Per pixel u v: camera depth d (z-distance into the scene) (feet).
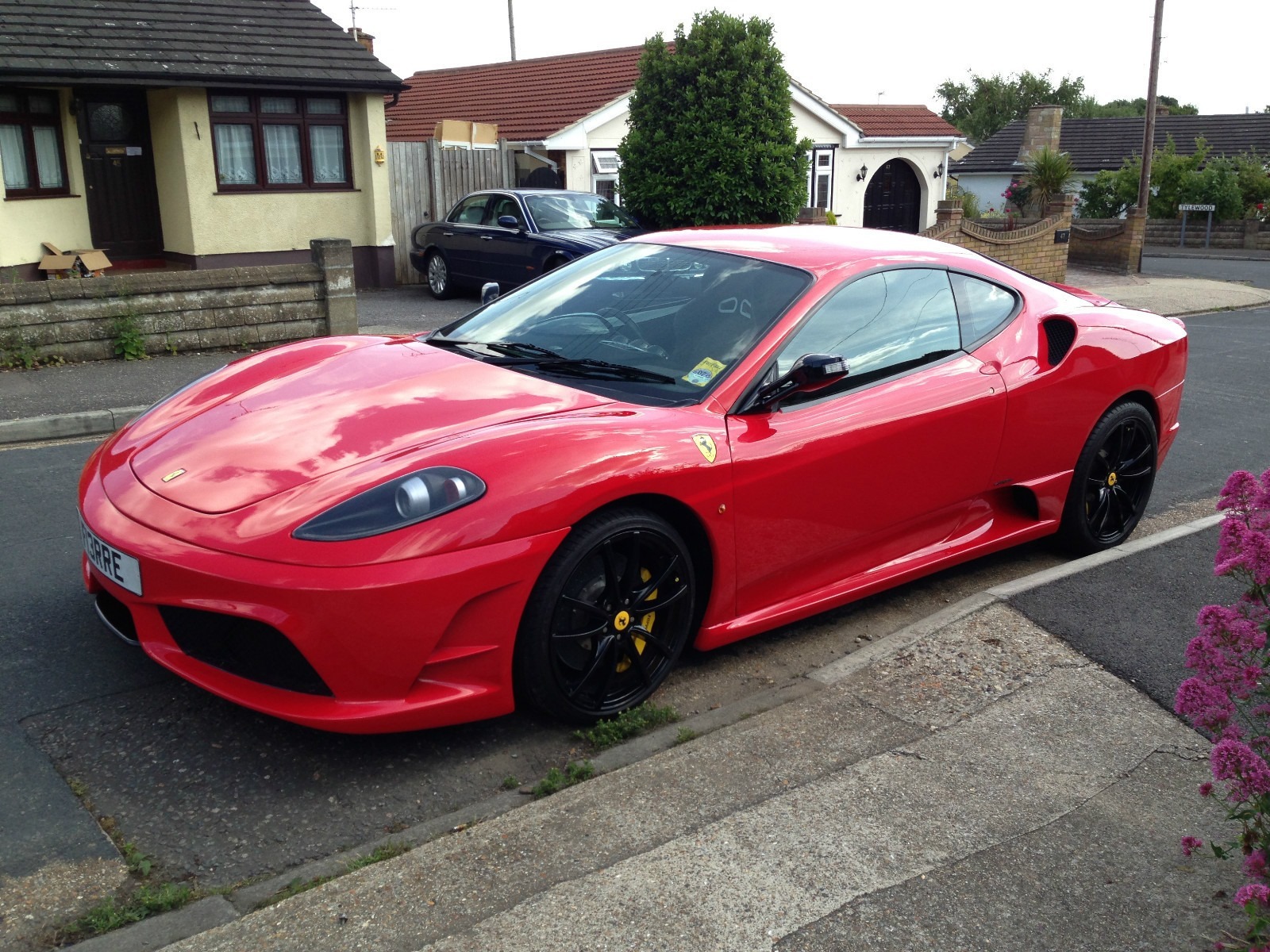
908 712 10.33
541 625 9.52
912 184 90.53
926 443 12.60
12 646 11.59
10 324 26.86
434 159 56.59
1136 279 70.23
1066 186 129.49
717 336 11.79
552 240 43.09
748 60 52.26
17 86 42.68
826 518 11.84
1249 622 7.45
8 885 7.82
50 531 15.25
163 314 29.43
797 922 7.30
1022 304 14.53
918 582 14.88
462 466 9.29
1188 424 26.30
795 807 8.66
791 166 53.72
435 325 39.93
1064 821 8.60
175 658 9.44
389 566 8.68
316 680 8.96
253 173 49.32
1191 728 10.18
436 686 9.25
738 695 11.28
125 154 47.78
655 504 10.42
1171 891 7.77
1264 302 59.72
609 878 7.70
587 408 10.61
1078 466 14.96
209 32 48.37
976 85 236.43
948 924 7.34
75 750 9.67
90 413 22.38
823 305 12.09
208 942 7.03
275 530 8.86
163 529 9.20
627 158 55.01
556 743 10.11
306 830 8.68
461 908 7.39
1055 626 12.34
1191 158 115.03
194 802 8.99
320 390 11.12
